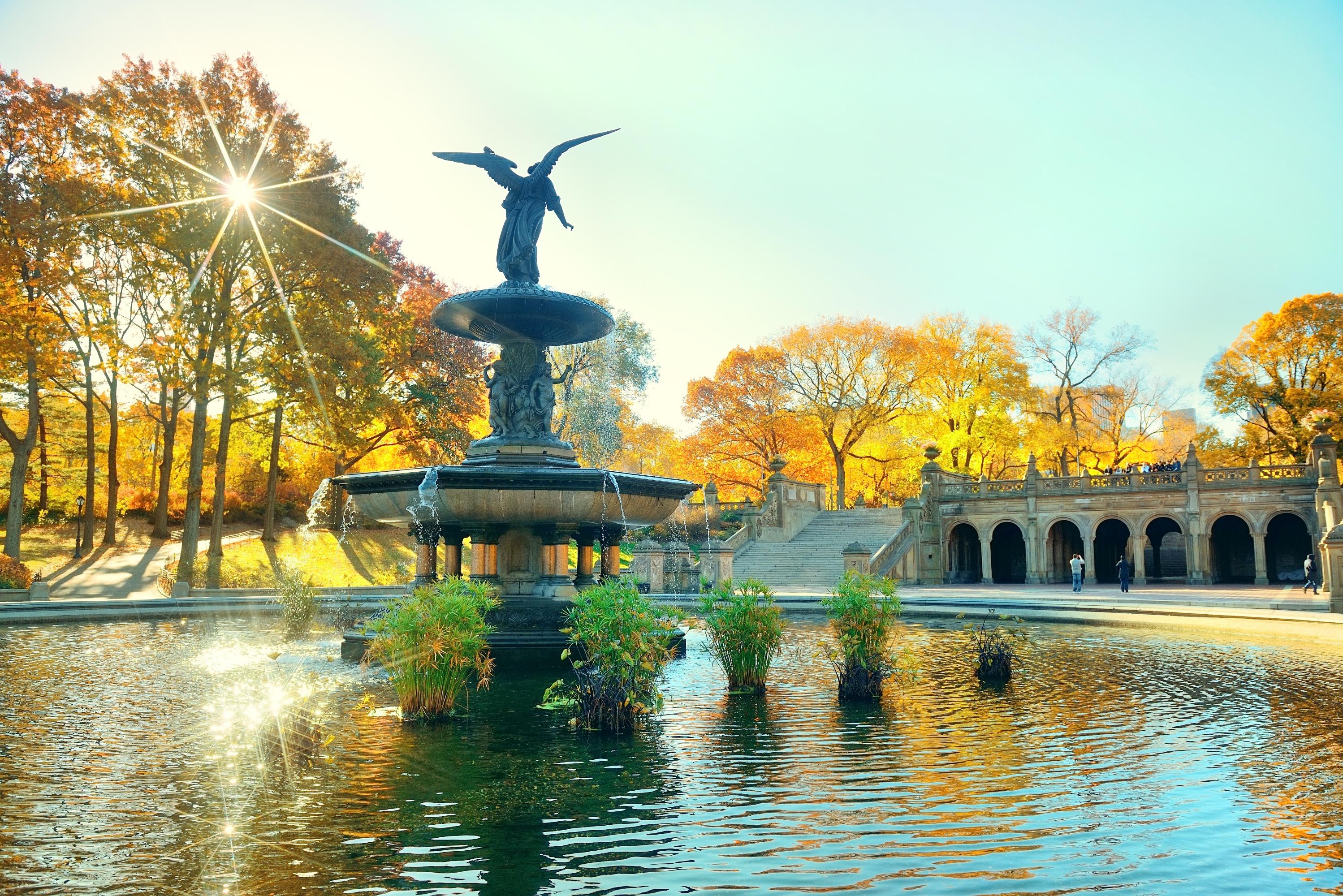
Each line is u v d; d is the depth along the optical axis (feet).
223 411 127.13
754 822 19.93
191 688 38.11
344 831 19.42
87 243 113.39
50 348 110.32
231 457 171.32
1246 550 160.35
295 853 18.08
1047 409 208.03
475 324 51.52
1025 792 22.27
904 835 19.04
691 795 22.03
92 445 123.85
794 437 196.24
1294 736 28.86
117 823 19.98
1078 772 24.18
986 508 156.15
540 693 36.88
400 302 156.56
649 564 112.78
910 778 23.58
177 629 66.03
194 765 25.02
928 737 28.66
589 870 17.04
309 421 133.08
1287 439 163.94
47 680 40.60
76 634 62.95
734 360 201.05
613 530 52.19
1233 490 136.87
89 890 16.17
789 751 26.63
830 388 193.77
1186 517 139.85
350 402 126.21
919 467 195.72
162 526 133.59
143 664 45.62
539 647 44.75
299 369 118.93
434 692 31.58
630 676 30.01
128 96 108.99
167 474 134.62
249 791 22.48
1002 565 176.04
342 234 119.65
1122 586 116.47
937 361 192.13
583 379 171.53
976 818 20.16
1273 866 17.19
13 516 108.47
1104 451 200.95
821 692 37.27
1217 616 69.00
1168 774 24.03
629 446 214.48
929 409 196.44
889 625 37.42
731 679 37.60
